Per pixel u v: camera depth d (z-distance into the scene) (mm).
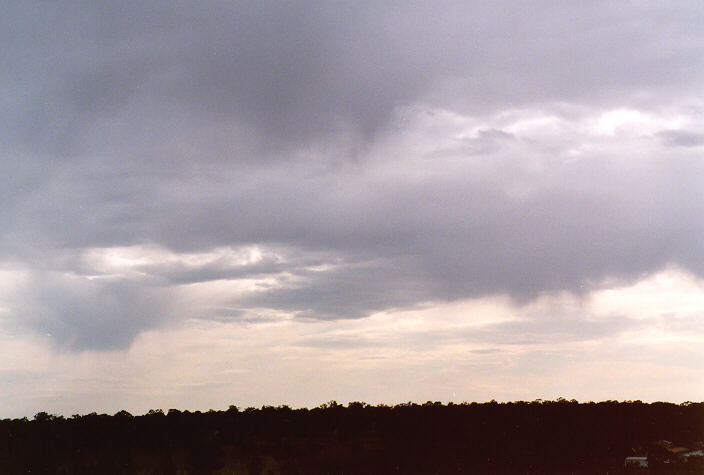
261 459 102750
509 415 122562
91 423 111250
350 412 123375
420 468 101000
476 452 107375
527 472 100250
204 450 101875
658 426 122625
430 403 130125
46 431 105938
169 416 117125
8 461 95000
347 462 102438
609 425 119875
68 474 92500
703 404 134375
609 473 100375
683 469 100750
